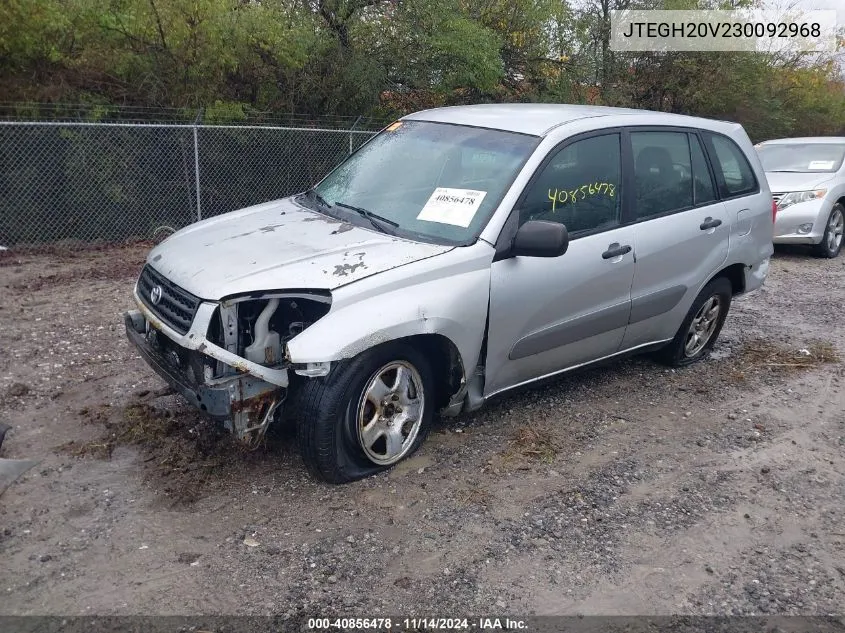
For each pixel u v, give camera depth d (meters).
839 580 3.57
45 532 3.55
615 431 4.96
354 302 3.76
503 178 4.46
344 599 3.21
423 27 13.52
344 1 12.87
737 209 5.96
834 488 4.42
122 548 3.46
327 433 3.84
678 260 5.41
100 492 3.89
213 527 3.66
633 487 4.28
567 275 4.61
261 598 3.19
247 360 3.66
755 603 3.37
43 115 9.97
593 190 4.85
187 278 3.87
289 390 3.98
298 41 11.72
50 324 6.43
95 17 10.22
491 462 4.41
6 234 9.71
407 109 14.17
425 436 4.41
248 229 4.48
